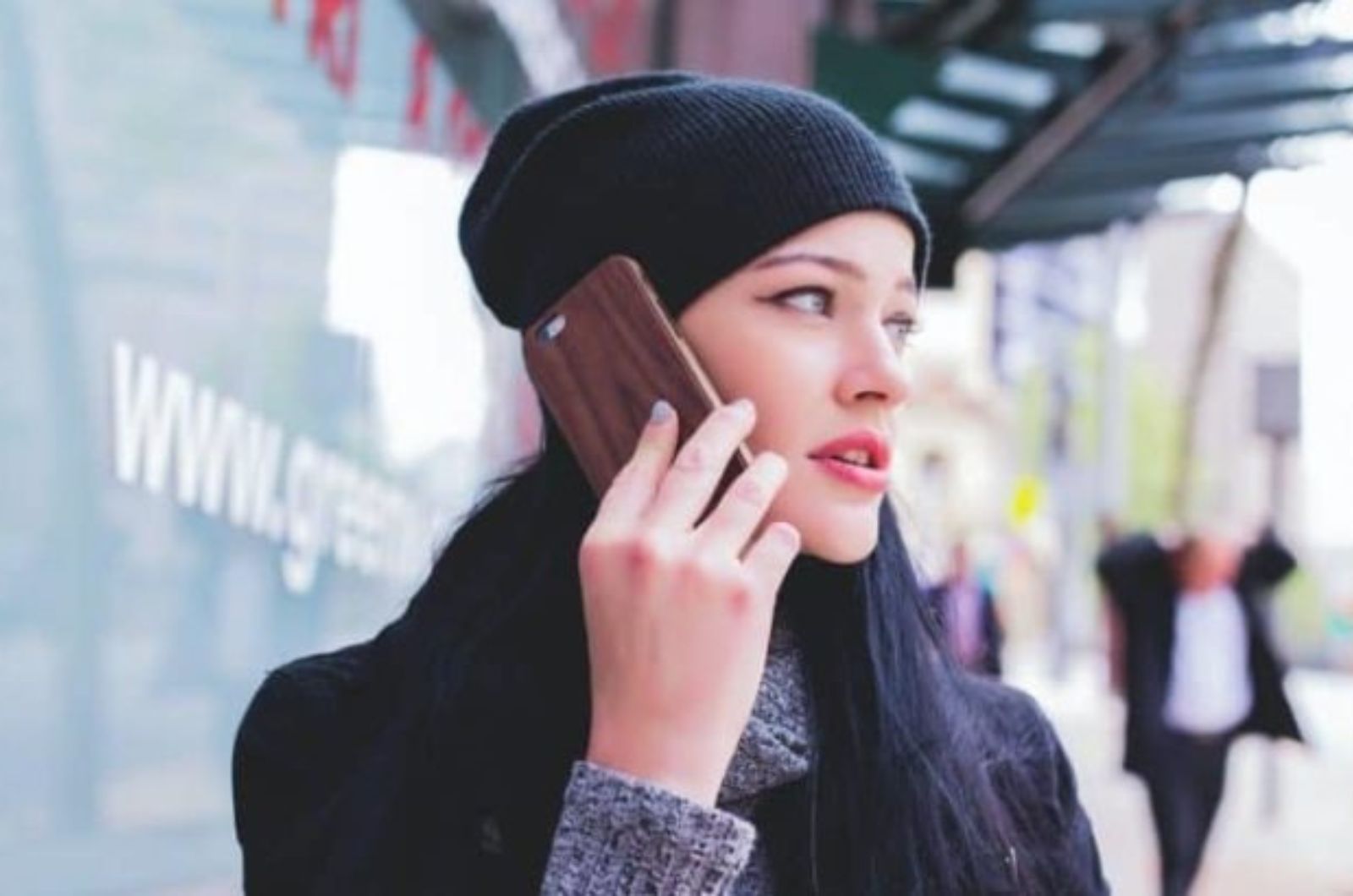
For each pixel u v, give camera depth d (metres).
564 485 1.30
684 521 1.07
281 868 1.24
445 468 4.15
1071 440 34.72
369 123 3.54
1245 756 15.22
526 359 1.25
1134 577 6.15
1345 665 32.03
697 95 1.23
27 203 2.20
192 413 2.69
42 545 2.24
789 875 1.21
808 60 5.80
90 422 2.36
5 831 2.16
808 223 1.18
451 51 4.14
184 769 2.65
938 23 5.98
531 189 1.31
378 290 3.59
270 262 3.00
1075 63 6.55
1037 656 29.42
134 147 2.49
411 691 1.25
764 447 1.17
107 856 2.41
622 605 1.05
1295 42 6.35
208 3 2.73
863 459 1.18
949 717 1.30
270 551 3.01
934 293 8.14
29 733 2.22
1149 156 7.72
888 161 1.23
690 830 1.01
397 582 3.79
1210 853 9.09
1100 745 14.10
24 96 2.19
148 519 2.54
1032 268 33.66
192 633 2.69
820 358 1.17
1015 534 25.28
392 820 1.20
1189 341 44.09
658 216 1.21
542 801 1.19
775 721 1.23
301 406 3.16
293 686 1.34
